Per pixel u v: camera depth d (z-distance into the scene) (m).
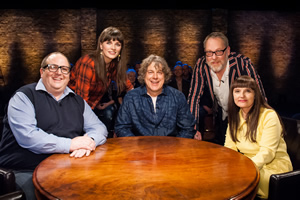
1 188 1.25
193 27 10.02
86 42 9.73
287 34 10.02
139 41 10.07
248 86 1.78
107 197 0.93
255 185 1.07
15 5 9.72
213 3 9.48
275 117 1.75
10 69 10.20
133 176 1.12
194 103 2.55
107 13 9.94
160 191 0.98
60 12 9.98
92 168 1.22
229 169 1.21
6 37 10.06
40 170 1.20
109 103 2.88
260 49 10.09
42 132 1.54
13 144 1.61
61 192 0.97
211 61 2.31
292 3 9.38
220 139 2.74
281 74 10.20
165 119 2.13
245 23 9.98
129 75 4.57
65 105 1.73
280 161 1.69
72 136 1.70
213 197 0.94
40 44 10.10
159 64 2.06
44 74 1.67
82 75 2.33
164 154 1.43
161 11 9.97
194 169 1.21
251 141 1.82
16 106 1.58
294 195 1.32
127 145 1.62
